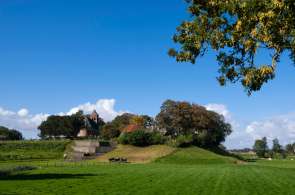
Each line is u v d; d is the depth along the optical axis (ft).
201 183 237.86
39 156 631.15
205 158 615.57
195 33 107.65
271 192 197.47
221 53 108.06
